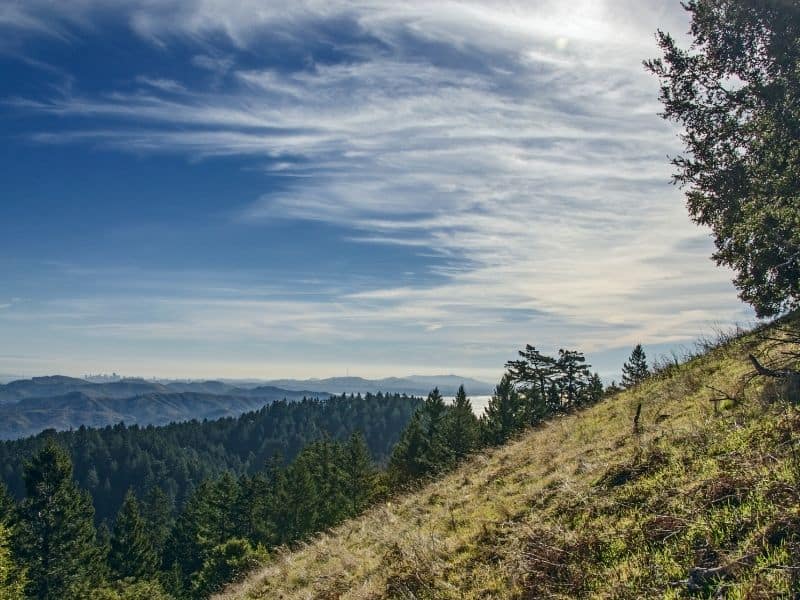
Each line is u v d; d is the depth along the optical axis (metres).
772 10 11.45
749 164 11.93
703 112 12.74
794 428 5.34
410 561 7.70
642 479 6.31
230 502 64.12
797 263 9.05
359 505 52.53
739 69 12.34
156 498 99.81
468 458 16.48
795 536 3.88
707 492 5.07
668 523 4.96
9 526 47.84
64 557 48.97
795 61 10.82
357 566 9.77
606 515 5.93
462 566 6.77
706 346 13.61
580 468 8.12
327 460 68.38
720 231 12.24
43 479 49.97
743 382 8.28
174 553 67.62
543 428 15.26
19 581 32.78
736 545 4.18
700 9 12.73
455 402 52.72
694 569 4.11
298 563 13.28
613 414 11.80
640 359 31.20
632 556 4.81
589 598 4.60
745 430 6.11
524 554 5.88
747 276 10.73
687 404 9.13
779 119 10.53
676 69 13.05
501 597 5.49
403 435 50.88
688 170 12.95
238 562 38.34
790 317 11.48
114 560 55.47
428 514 10.95
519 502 8.07
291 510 58.62
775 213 8.97
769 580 3.57
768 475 4.73
